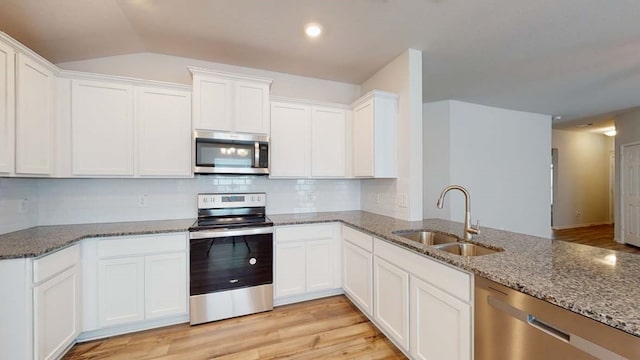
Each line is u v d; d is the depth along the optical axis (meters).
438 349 1.55
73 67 2.58
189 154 2.59
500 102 4.53
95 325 2.10
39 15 1.89
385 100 2.77
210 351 1.99
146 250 2.23
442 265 1.52
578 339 0.92
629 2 1.90
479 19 2.13
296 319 2.44
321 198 3.43
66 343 1.87
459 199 4.50
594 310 0.86
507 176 4.96
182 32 2.34
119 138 2.39
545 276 1.16
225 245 2.43
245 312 2.50
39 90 2.02
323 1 1.93
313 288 2.78
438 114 4.50
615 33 2.34
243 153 2.67
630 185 5.16
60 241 1.85
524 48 2.62
